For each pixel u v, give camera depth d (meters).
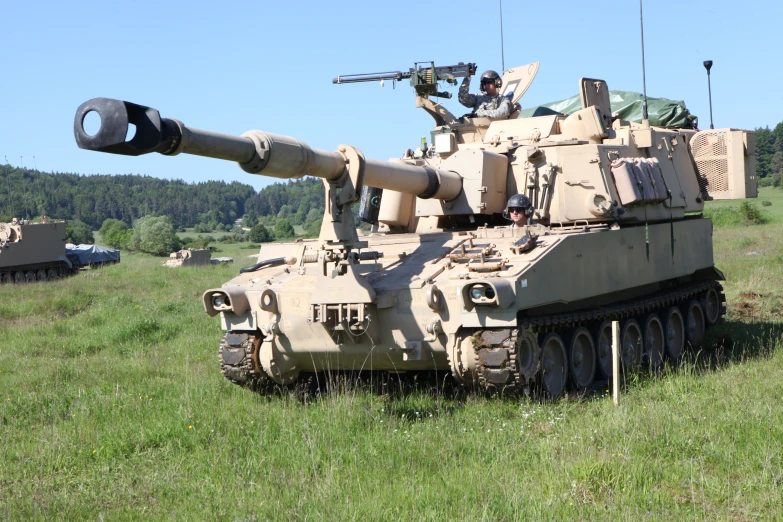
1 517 7.86
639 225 14.44
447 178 13.07
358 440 9.70
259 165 9.19
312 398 12.38
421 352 11.32
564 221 13.45
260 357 12.21
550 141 13.91
